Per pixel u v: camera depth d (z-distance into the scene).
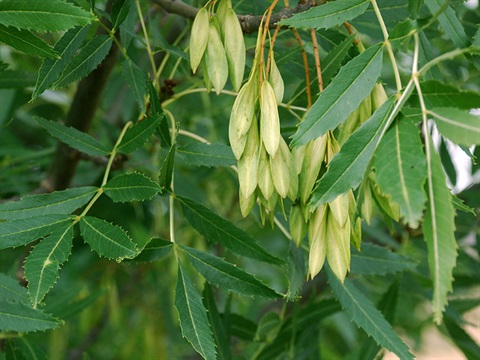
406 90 0.50
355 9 0.54
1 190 0.86
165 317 0.95
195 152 0.64
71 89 0.96
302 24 0.54
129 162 0.86
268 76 0.54
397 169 0.48
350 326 0.96
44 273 0.55
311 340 0.77
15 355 0.67
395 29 0.52
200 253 0.59
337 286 0.66
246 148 0.54
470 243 0.85
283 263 0.62
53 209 0.58
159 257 0.59
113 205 0.92
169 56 0.74
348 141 0.50
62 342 0.89
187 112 0.96
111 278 0.96
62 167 0.76
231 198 1.03
